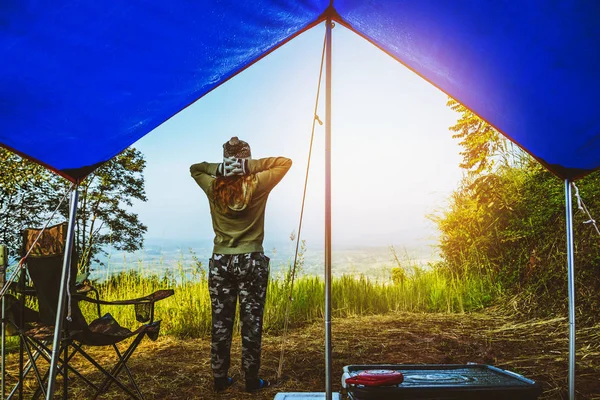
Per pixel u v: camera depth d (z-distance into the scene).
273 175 3.83
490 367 2.94
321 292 7.55
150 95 2.73
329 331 2.66
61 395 3.76
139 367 4.60
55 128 2.70
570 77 2.68
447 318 6.85
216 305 3.84
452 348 5.24
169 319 6.50
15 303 3.15
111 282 7.68
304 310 7.14
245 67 2.91
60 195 18.09
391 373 2.58
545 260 7.08
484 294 7.64
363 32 2.86
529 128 3.07
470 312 7.20
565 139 3.05
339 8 2.67
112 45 2.41
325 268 2.69
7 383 4.03
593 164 3.13
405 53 2.90
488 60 2.71
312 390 3.87
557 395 3.68
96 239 20.81
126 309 6.72
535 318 6.38
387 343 5.50
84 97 2.61
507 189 8.24
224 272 3.80
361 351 5.17
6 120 2.62
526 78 2.75
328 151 2.73
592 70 2.61
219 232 3.83
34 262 2.92
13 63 2.37
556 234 7.05
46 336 3.01
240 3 2.40
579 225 6.69
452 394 2.49
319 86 3.25
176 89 2.77
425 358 4.86
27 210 17.31
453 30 2.59
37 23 2.22
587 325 5.66
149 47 2.47
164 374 4.36
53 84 2.50
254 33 2.63
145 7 2.27
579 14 2.32
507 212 8.08
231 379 4.02
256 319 3.81
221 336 3.84
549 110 2.90
